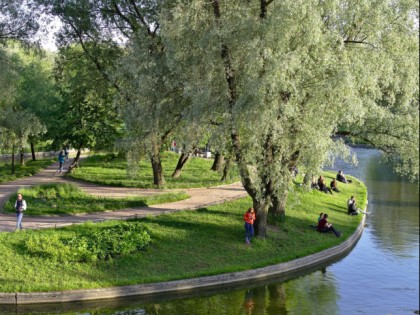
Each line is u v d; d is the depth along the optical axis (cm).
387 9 2169
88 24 3194
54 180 3925
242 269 2095
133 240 2127
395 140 2394
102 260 2002
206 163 5116
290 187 2294
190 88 2166
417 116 2294
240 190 3531
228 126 2081
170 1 2659
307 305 1841
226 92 2147
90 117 4072
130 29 3306
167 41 2219
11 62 3759
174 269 2044
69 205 2677
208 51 2125
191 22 2153
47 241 2030
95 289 1814
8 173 4178
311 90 2067
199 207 2798
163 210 2725
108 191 3297
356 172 6212
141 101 2689
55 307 1748
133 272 1978
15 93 3894
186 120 2202
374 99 2291
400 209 3675
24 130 3856
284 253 2333
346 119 2105
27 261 1927
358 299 1877
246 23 2031
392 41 2303
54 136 4238
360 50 2233
